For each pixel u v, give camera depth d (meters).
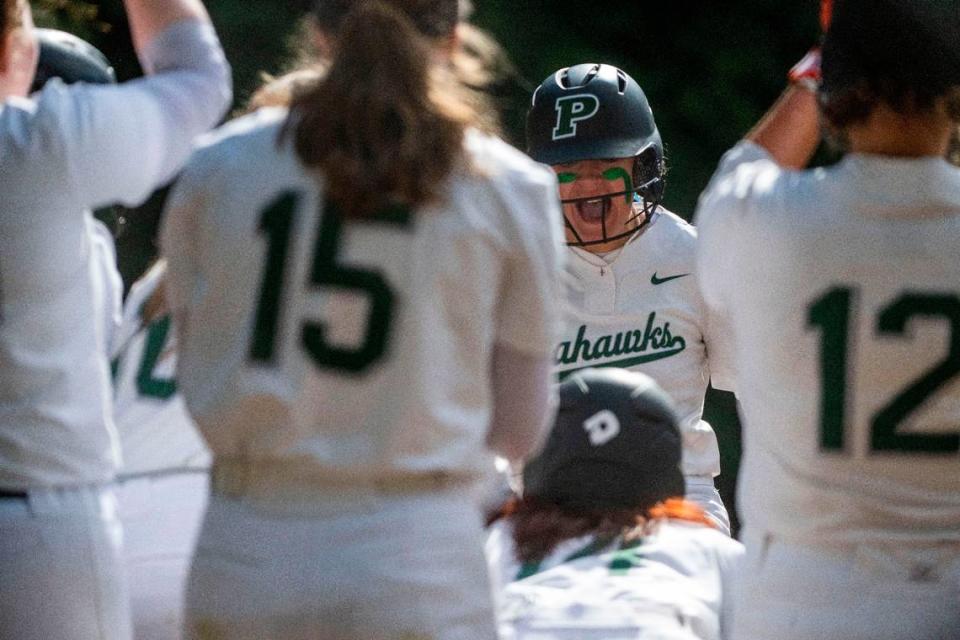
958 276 10.57
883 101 10.70
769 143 12.06
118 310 13.59
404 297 9.84
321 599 9.68
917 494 10.62
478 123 10.35
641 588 11.84
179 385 10.38
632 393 12.30
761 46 39.75
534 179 10.20
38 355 11.16
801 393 10.69
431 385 9.85
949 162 11.25
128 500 13.54
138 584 13.57
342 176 9.83
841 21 10.82
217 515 10.08
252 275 10.02
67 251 11.16
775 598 10.79
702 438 17.41
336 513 9.79
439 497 9.93
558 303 10.31
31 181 10.98
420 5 10.62
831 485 10.66
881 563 10.59
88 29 27.86
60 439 11.26
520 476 15.24
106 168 11.08
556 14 39.03
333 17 10.80
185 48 11.56
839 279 10.61
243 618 9.81
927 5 10.59
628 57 39.47
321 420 9.83
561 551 12.16
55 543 11.28
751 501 11.04
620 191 17.05
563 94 17.20
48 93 11.17
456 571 9.88
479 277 9.98
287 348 9.86
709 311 17.39
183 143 11.34
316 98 10.08
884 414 10.57
